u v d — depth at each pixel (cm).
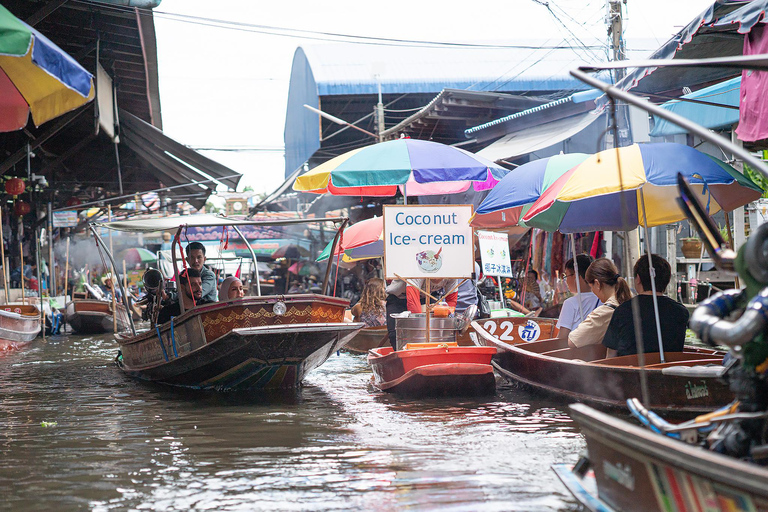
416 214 819
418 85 2788
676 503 285
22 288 1747
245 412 732
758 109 684
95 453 554
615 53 1485
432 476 466
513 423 642
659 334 655
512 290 1583
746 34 702
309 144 3069
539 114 1734
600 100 1300
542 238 1555
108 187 2438
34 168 2025
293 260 3170
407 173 986
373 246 1691
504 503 406
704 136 298
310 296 864
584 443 554
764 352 314
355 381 974
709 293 1371
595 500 351
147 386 964
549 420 652
